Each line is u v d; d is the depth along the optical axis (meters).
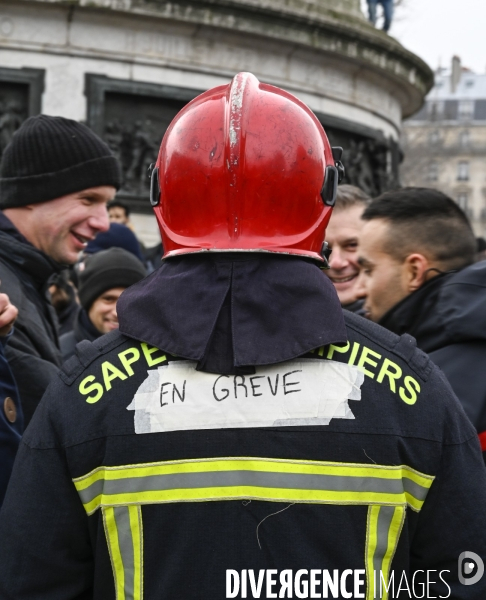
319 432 1.62
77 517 1.68
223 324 1.66
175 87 9.70
